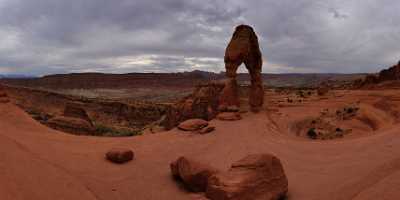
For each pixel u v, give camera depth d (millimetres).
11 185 8930
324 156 17516
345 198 10117
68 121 33062
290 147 21250
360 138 21016
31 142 16109
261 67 39906
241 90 50844
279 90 89188
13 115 20594
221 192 10695
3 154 10586
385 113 36188
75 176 12430
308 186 12789
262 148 21438
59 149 16359
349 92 56344
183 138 24188
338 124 34500
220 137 25094
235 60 36531
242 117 35188
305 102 49688
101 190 11992
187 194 12602
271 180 11430
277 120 34719
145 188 13133
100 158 16344
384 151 15406
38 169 10938
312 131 31438
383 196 8938
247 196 10523
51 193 9719
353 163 14719
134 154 18156
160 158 18109
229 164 17672
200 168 12898
